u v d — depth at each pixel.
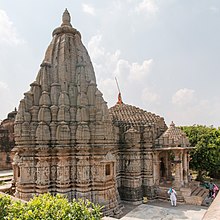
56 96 24.03
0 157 46.94
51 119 23.44
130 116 32.88
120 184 29.44
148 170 29.89
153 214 24.05
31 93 24.17
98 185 22.73
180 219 22.53
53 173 22.75
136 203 28.03
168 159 36.31
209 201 28.64
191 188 31.41
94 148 23.00
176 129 32.12
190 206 26.83
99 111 23.83
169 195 28.84
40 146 22.30
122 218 22.88
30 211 10.34
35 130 23.05
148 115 34.22
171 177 36.12
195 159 40.78
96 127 23.41
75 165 22.95
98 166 22.97
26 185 22.38
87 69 25.61
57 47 25.83
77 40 26.92
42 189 21.88
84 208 11.35
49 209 10.88
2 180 34.28
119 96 37.28
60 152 22.28
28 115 23.36
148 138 30.11
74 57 25.77
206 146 40.22
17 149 23.17
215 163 39.44
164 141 30.27
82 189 22.25
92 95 24.38
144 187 29.84
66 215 10.62
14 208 11.08
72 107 23.91
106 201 22.64
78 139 22.72
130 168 29.14
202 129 43.41
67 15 27.61
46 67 24.98
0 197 11.81
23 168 22.59
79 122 23.22
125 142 29.62
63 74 24.64
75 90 24.67
